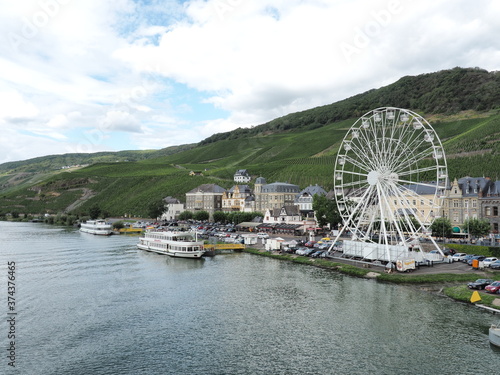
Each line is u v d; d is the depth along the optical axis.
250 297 77.62
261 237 157.88
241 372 48.03
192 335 59.22
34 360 51.12
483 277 84.19
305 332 59.75
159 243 133.62
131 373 47.94
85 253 132.12
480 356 51.00
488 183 142.50
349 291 80.69
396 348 53.75
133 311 69.88
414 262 92.38
